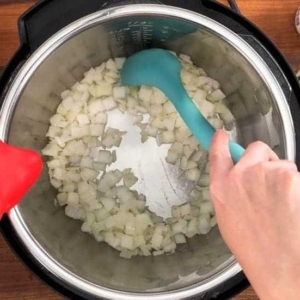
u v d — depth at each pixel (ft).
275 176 1.64
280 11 2.74
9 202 2.09
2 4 2.69
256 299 2.73
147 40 2.68
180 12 2.27
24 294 2.76
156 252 2.79
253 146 1.81
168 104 2.78
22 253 2.36
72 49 2.47
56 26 2.32
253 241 1.64
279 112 2.29
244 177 1.71
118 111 2.84
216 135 1.90
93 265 2.59
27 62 2.27
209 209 2.79
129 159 2.82
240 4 2.74
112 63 2.80
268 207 1.63
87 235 2.80
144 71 2.64
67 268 2.40
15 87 2.28
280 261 1.58
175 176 2.83
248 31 2.32
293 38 2.76
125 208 2.82
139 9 2.27
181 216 2.81
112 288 2.38
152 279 2.55
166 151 2.83
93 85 2.81
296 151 2.30
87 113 2.81
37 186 2.62
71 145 2.81
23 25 2.27
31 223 2.43
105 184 2.83
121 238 2.80
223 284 2.36
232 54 2.41
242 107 2.74
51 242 2.51
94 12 2.28
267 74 2.28
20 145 2.54
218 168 1.81
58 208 2.80
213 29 2.27
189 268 2.57
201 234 2.80
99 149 2.83
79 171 2.81
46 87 2.57
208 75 2.80
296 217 1.58
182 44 2.65
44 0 2.26
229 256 2.40
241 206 1.69
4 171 2.06
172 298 2.33
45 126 2.77
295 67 2.77
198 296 2.37
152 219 2.82
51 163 2.79
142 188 2.82
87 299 2.37
